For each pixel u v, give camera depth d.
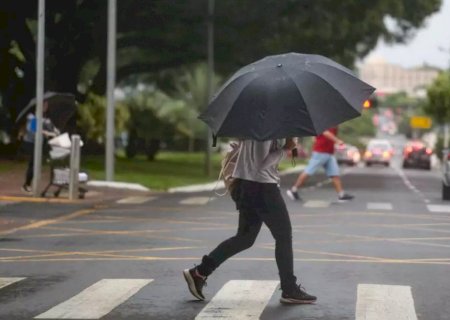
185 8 62.47
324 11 65.19
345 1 65.31
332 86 14.82
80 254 21.80
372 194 45.19
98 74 70.50
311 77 14.84
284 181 63.00
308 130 14.48
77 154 37.16
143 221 29.67
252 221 15.63
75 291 16.86
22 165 55.97
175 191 47.69
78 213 32.12
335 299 16.03
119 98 108.00
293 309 15.15
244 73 15.14
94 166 60.59
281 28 65.69
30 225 28.20
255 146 15.30
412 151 111.44
